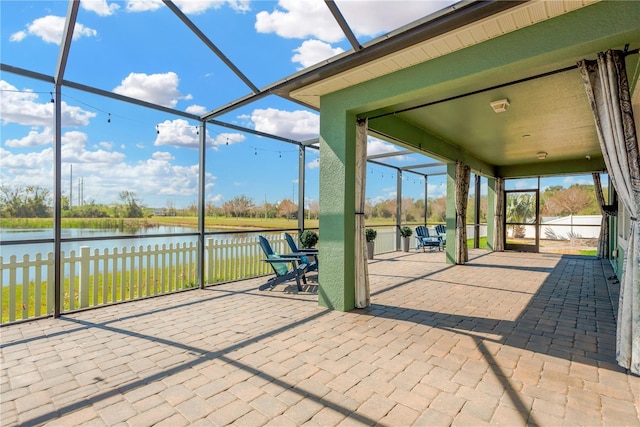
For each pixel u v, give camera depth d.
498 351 2.93
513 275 6.66
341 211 4.16
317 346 3.02
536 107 4.73
